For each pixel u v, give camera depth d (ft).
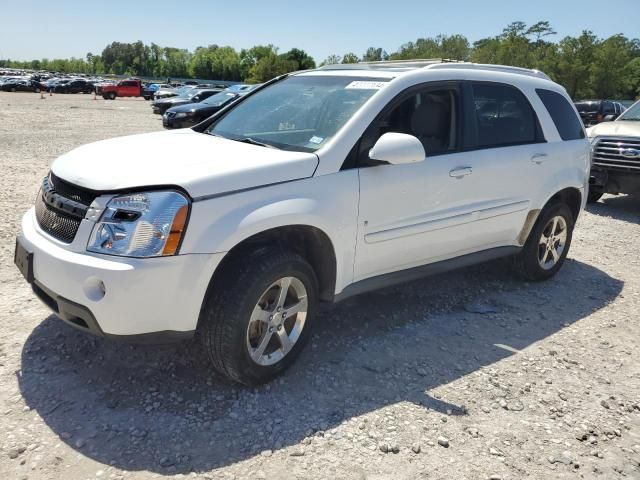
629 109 32.53
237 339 10.23
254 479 8.64
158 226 9.43
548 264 18.20
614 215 29.40
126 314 9.39
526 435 10.27
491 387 11.76
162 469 8.71
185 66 497.87
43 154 39.40
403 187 12.75
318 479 8.72
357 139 12.03
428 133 13.61
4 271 16.02
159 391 10.71
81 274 9.44
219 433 9.64
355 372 11.93
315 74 15.21
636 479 9.34
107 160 10.89
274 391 11.01
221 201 9.98
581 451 9.95
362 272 12.63
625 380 12.55
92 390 10.61
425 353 13.01
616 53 177.88
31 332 12.58
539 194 16.55
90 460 8.80
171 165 10.41
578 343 14.19
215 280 10.43
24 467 8.54
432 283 17.43
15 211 22.49
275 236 11.40
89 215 9.75
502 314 15.60
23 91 185.37
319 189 11.27
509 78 16.11
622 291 18.16
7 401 10.11
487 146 15.01
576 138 18.16
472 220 14.66
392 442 9.73
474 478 9.02
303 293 11.34
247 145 12.35
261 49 414.82
